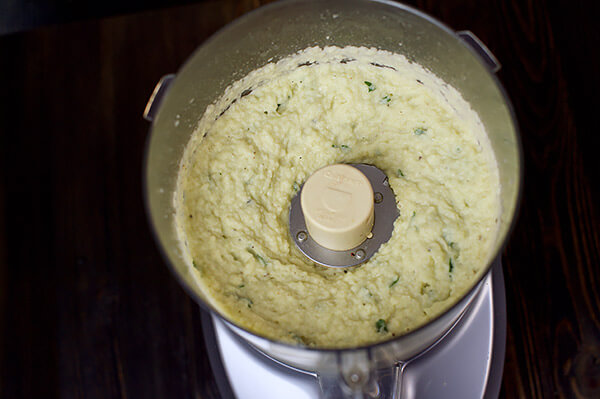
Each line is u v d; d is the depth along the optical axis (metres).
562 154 0.52
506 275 0.50
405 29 0.44
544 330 0.48
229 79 0.46
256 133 0.45
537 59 0.54
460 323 0.45
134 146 0.55
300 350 0.36
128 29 0.56
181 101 0.44
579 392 0.47
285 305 0.41
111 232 0.53
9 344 0.52
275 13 0.44
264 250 0.42
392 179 0.43
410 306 0.40
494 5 0.55
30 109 0.56
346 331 0.40
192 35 0.56
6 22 0.65
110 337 0.51
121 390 0.50
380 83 0.47
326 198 0.41
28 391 0.51
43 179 0.54
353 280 0.41
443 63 0.44
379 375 0.44
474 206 0.42
